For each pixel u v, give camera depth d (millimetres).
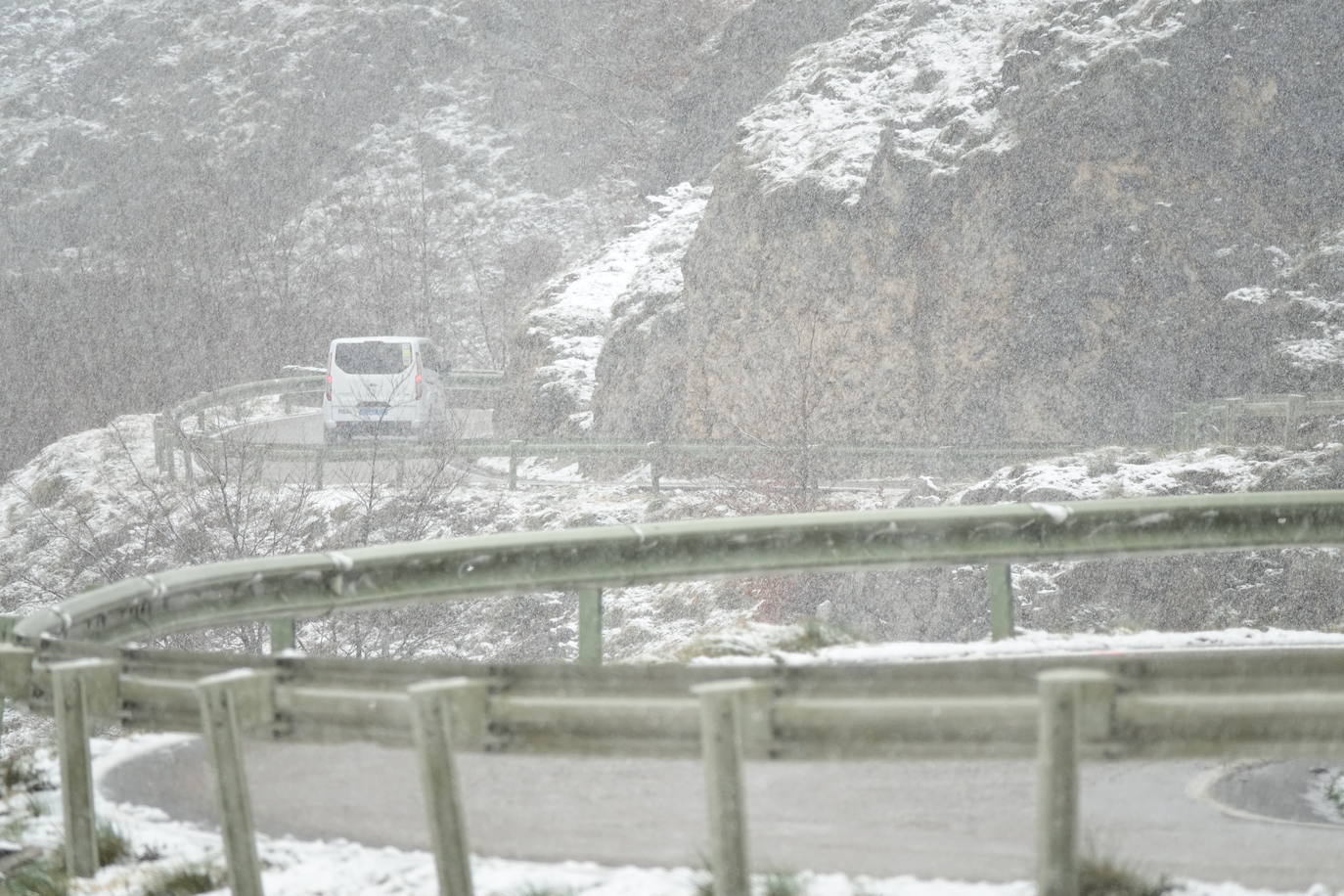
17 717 43312
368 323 163875
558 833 14844
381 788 17031
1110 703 10234
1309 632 25344
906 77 84812
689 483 69688
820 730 10836
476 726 11586
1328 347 62500
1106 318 68062
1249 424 57656
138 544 72625
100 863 14453
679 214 104562
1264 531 25781
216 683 12281
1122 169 68938
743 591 54562
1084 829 14844
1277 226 67688
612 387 87375
